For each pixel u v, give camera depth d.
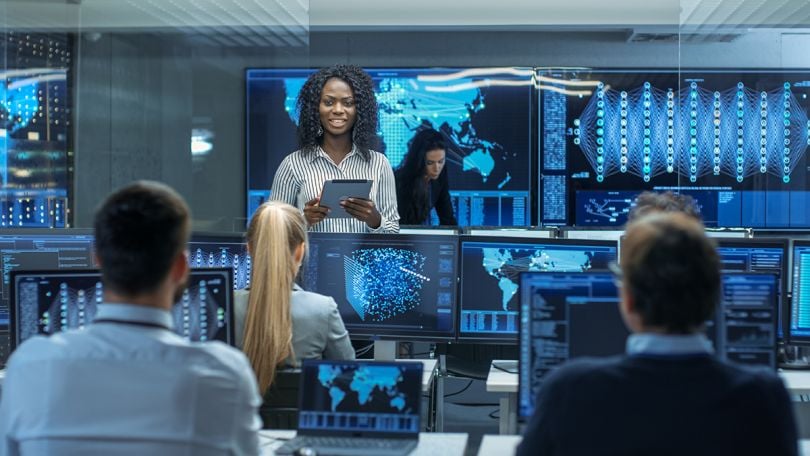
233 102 7.71
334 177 3.96
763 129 6.84
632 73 7.12
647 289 1.54
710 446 1.46
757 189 6.91
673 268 1.53
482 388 5.75
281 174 4.02
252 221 2.74
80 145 7.72
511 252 3.24
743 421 1.47
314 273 3.35
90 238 3.39
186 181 7.78
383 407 2.26
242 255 3.48
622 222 7.15
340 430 2.27
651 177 7.12
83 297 2.72
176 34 7.75
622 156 7.14
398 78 7.26
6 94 7.45
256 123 7.54
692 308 1.53
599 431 1.49
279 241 2.65
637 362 1.53
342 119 3.91
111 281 1.64
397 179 7.22
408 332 3.29
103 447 1.60
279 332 2.59
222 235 3.47
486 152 7.22
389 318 3.30
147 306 1.65
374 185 3.98
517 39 7.30
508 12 6.96
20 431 1.63
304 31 7.38
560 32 7.27
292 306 2.78
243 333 2.70
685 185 7.04
